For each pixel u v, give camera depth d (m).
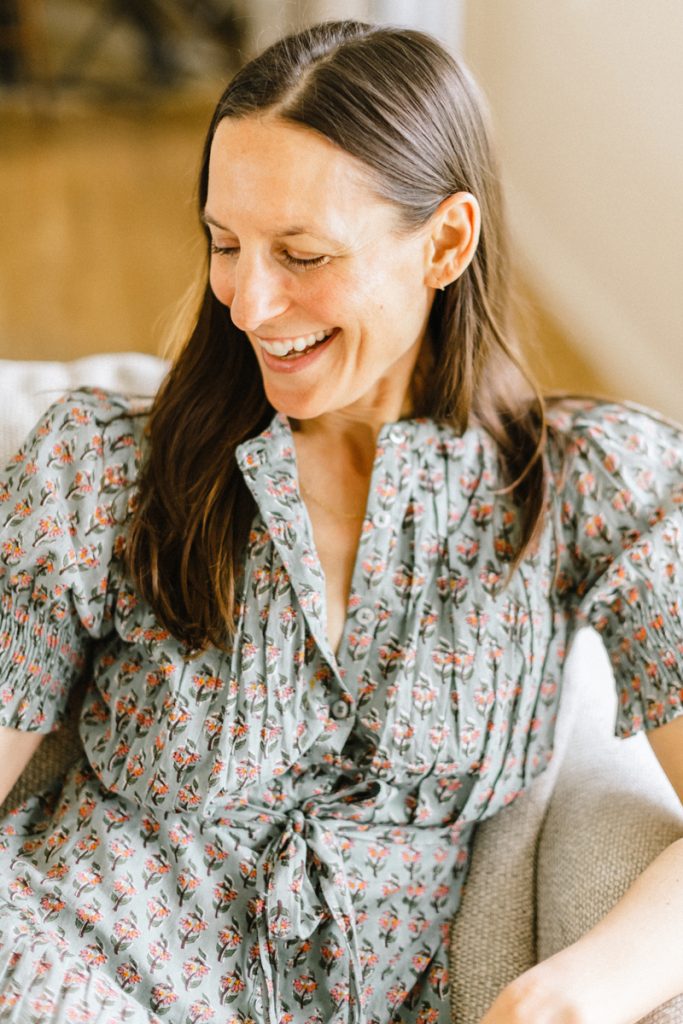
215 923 0.93
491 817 1.07
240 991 0.93
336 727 0.94
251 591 0.94
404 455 0.98
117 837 0.95
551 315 3.10
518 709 0.97
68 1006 0.81
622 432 1.02
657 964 0.83
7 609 0.94
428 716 0.94
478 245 0.96
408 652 0.94
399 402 0.99
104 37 4.67
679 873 0.88
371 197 0.82
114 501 0.97
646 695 0.96
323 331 0.87
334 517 0.99
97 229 3.59
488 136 0.94
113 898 0.92
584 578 1.01
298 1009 0.94
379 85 0.83
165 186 3.91
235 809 0.96
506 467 1.01
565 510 1.00
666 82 2.41
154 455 0.97
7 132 4.27
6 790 0.98
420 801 0.98
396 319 0.88
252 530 0.96
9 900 0.90
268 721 0.93
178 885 0.93
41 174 3.97
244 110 0.81
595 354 2.90
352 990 0.94
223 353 0.97
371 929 0.97
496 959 0.99
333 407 0.92
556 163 3.08
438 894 1.01
